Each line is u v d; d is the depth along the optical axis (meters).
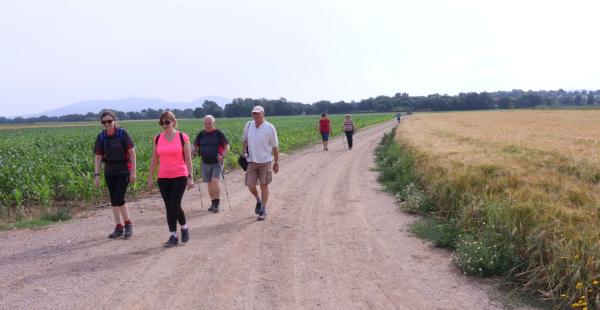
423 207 9.04
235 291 5.10
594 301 4.54
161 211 9.50
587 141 17.23
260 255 6.40
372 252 6.55
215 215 8.99
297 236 7.40
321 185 12.64
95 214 9.44
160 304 4.75
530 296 4.95
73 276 5.60
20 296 4.98
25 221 8.63
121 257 6.35
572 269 4.77
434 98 180.62
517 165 9.35
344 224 8.20
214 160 9.30
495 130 27.55
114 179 7.29
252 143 8.46
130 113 166.12
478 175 8.62
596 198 6.43
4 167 12.62
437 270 5.80
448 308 4.67
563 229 5.31
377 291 5.11
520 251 5.66
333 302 4.81
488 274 5.55
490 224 6.36
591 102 187.75
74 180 11.59
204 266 5.95
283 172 15.46
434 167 10.26
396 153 17.69
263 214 8.55
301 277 5.55
